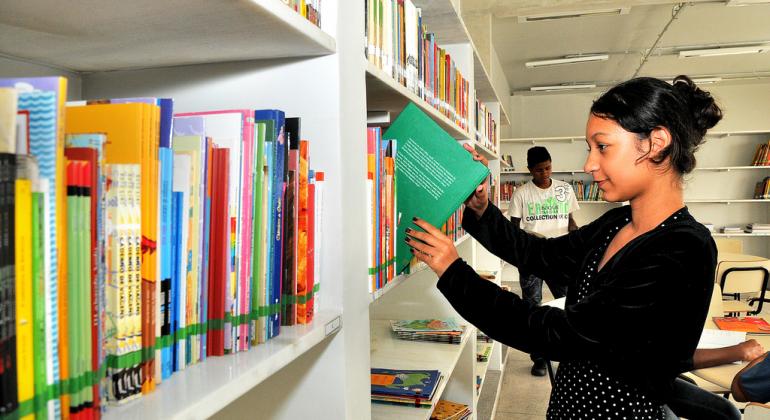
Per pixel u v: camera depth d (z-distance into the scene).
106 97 0.96
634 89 1.01
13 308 0.36
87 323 0.43
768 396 1.65
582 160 8.69
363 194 1.00
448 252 1.10
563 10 5.11
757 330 2.64
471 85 2.44
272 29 0.69
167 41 0.74
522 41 6.62
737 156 8.73
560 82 8.98
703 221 8.88
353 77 0.95
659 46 7.00
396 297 2.51
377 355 1.98
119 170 0.48
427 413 1.52
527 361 4.46
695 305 0.94
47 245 0.38
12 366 0.35
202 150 0.60
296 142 0.76
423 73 1.61
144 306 0.52
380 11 1.19
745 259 4.71
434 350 2.04
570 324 0.97
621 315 0.94
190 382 0.55
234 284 0.65
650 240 0.98
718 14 5.67
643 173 1.02
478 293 1.05
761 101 8.85
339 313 0.87
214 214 0.63
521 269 1.53
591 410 1.08
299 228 0.79
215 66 0.91
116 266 0.48
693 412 1.49
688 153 1.01
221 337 0.64
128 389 0.50
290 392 0.91
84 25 0.64
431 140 1.19
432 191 1.17
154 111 0.52
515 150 8.93
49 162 0.38
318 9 0.84
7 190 0.35
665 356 0.95
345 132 0.90
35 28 0.65
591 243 1.27
